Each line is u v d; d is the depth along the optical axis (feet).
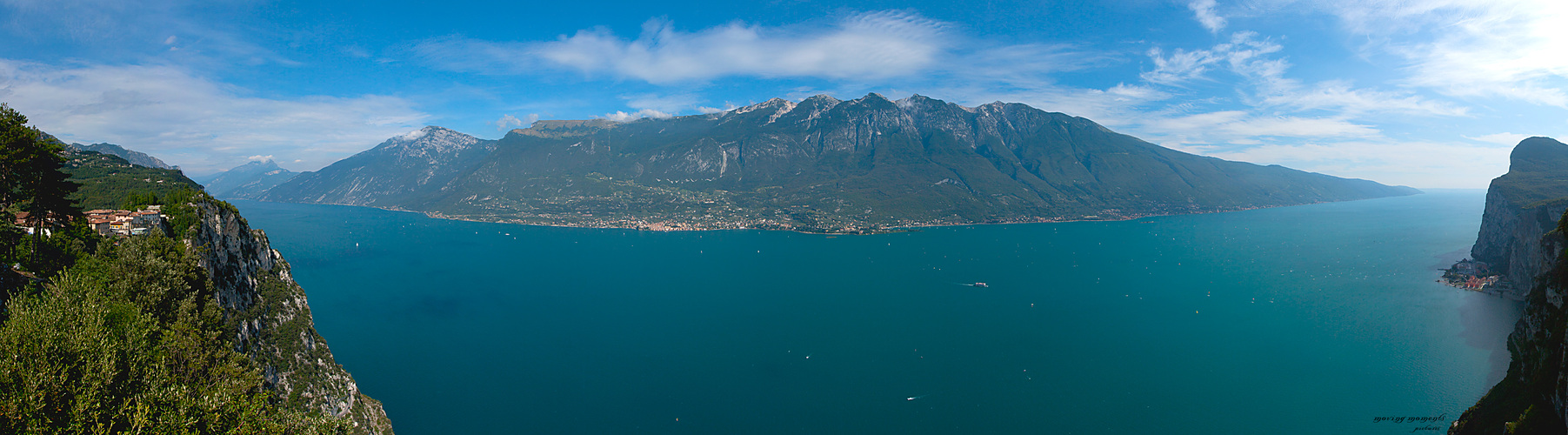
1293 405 624.18
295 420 282.77
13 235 390.42
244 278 557.74
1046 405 640.17
